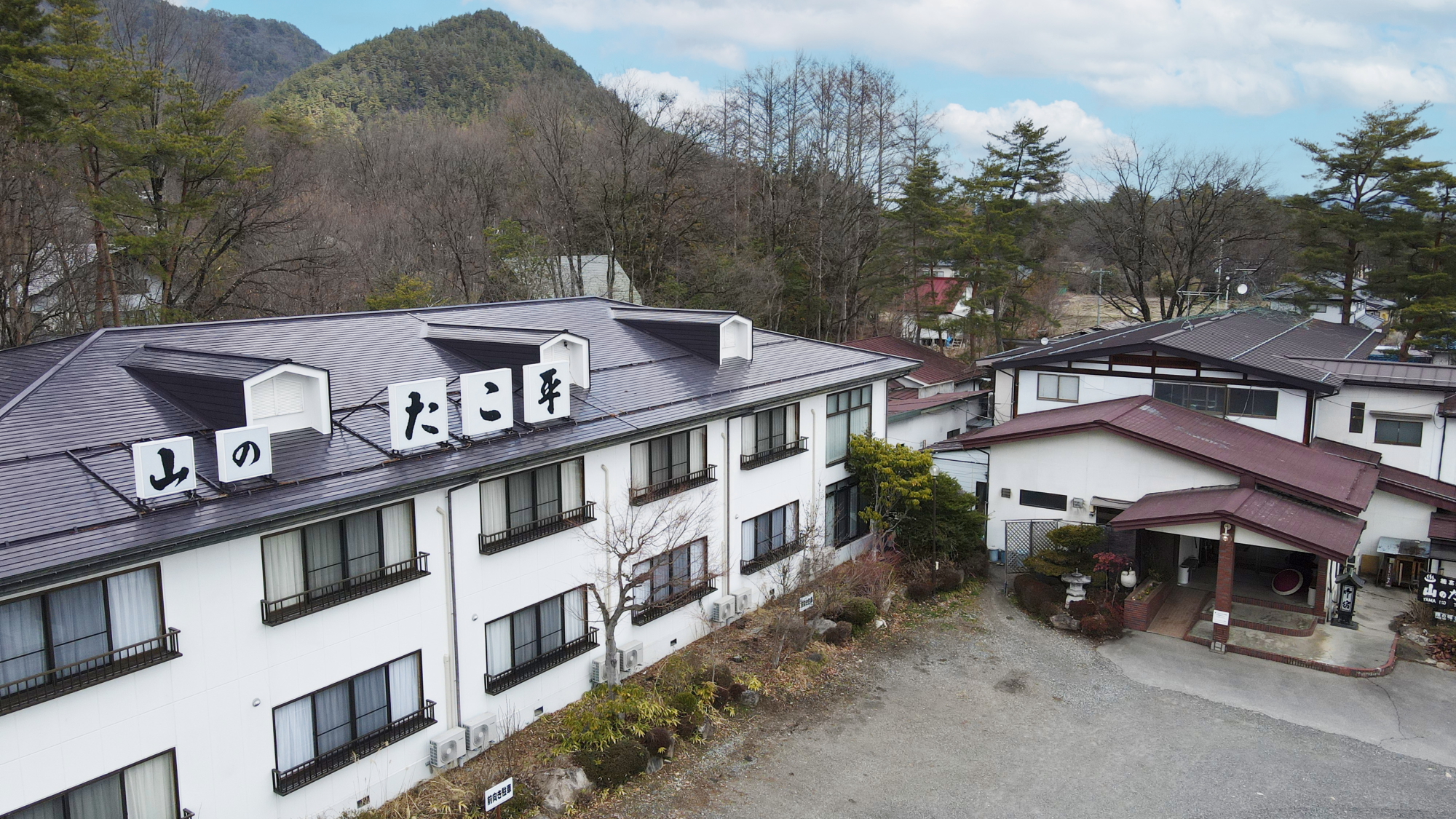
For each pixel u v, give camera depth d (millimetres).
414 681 14875
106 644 11234
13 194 27172
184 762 11883
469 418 15312
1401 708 18406
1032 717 18188
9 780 10242
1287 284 51625
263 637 12609
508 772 14914
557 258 44469
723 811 14883
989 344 62031
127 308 32219
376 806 14156
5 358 16016
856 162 54781
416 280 37562
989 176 50875
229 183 33531
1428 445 27203
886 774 16109
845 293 51906
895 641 21812
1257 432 26797
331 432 14492
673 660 19125
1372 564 25859
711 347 22766
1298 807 15070
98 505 11320
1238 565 26422
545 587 16922
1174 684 19594
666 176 47688
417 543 14617
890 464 24984
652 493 19172
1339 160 44938
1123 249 53688
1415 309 41250
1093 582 23906
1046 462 25922
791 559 23391
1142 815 14891
